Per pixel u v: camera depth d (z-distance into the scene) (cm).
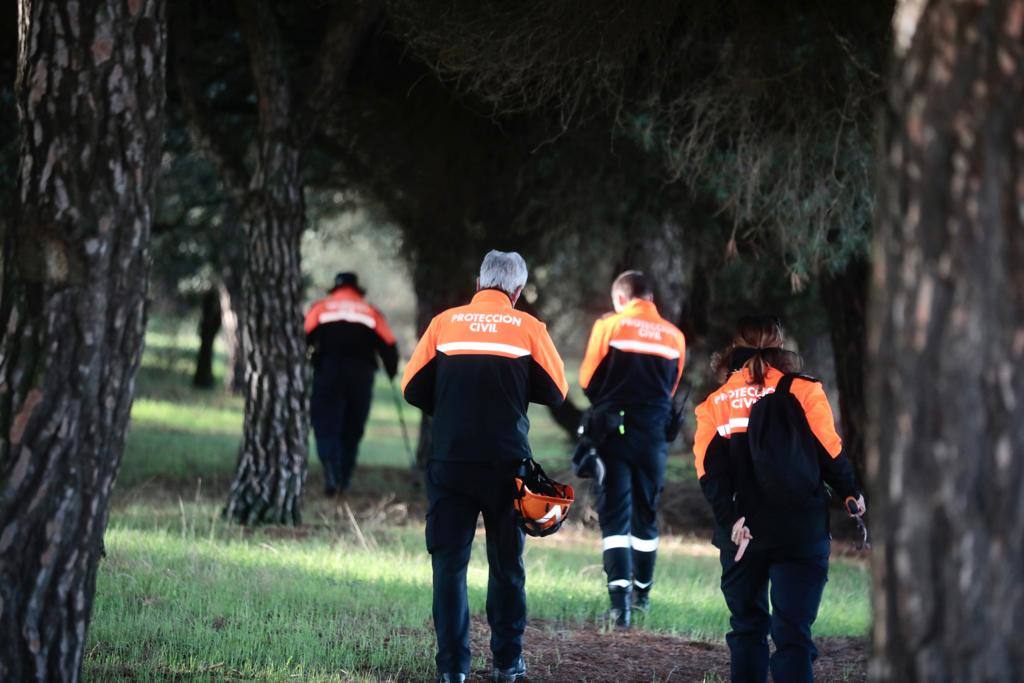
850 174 2577
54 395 1120
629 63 2477
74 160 1134
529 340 1522
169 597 1942
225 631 1709
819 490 1394
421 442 4312
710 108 2559
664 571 2777
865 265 3419
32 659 1110
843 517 3841
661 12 2289
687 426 4897
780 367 1416
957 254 769
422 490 4231
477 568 2542
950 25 782
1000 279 761
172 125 4288
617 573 2055
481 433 1492
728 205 2686
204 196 5644
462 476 1495
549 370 1530
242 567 2262
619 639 1936
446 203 3744
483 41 2119
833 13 2436
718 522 1429
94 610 1792
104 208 1139
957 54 778
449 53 2169
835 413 4953
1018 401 756
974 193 767
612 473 2081
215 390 8369
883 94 2380
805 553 1380
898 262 795
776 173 2681
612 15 2184
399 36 2427
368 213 4506
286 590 2056
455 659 1476
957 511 763
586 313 4228
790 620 1363
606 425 2064
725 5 2503
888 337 798
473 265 3841
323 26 3366
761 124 2552
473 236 3838
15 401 1118
